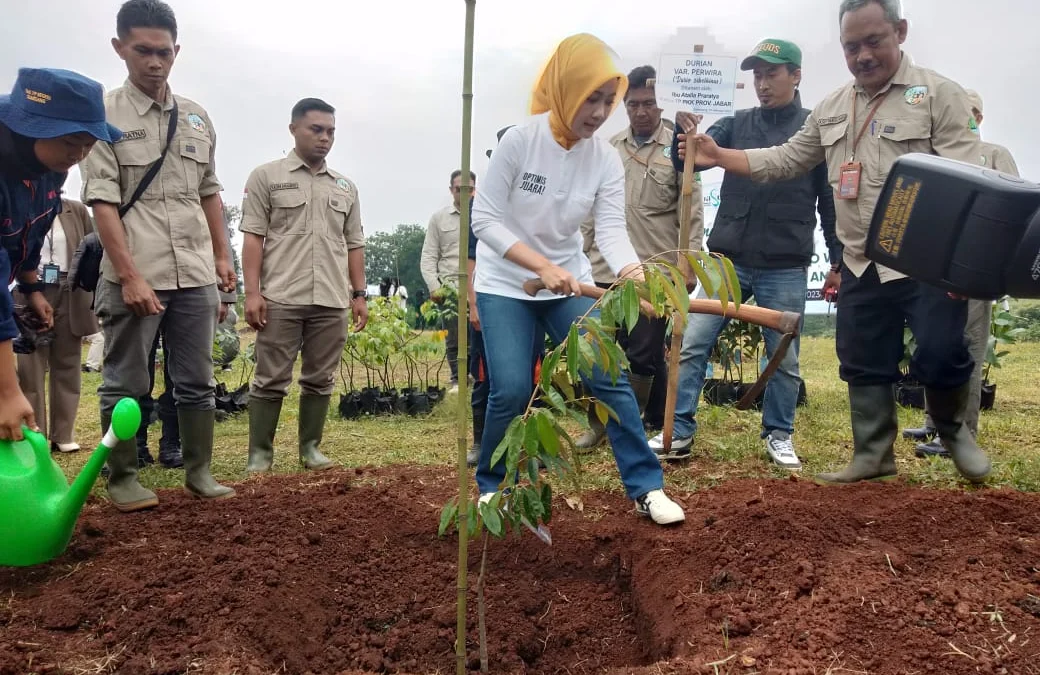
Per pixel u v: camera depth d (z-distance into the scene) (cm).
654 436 487
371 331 731
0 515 281
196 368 371
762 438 468
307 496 371
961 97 340
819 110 385
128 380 357
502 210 319
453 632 275
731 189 467
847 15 346
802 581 262
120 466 355
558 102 304
